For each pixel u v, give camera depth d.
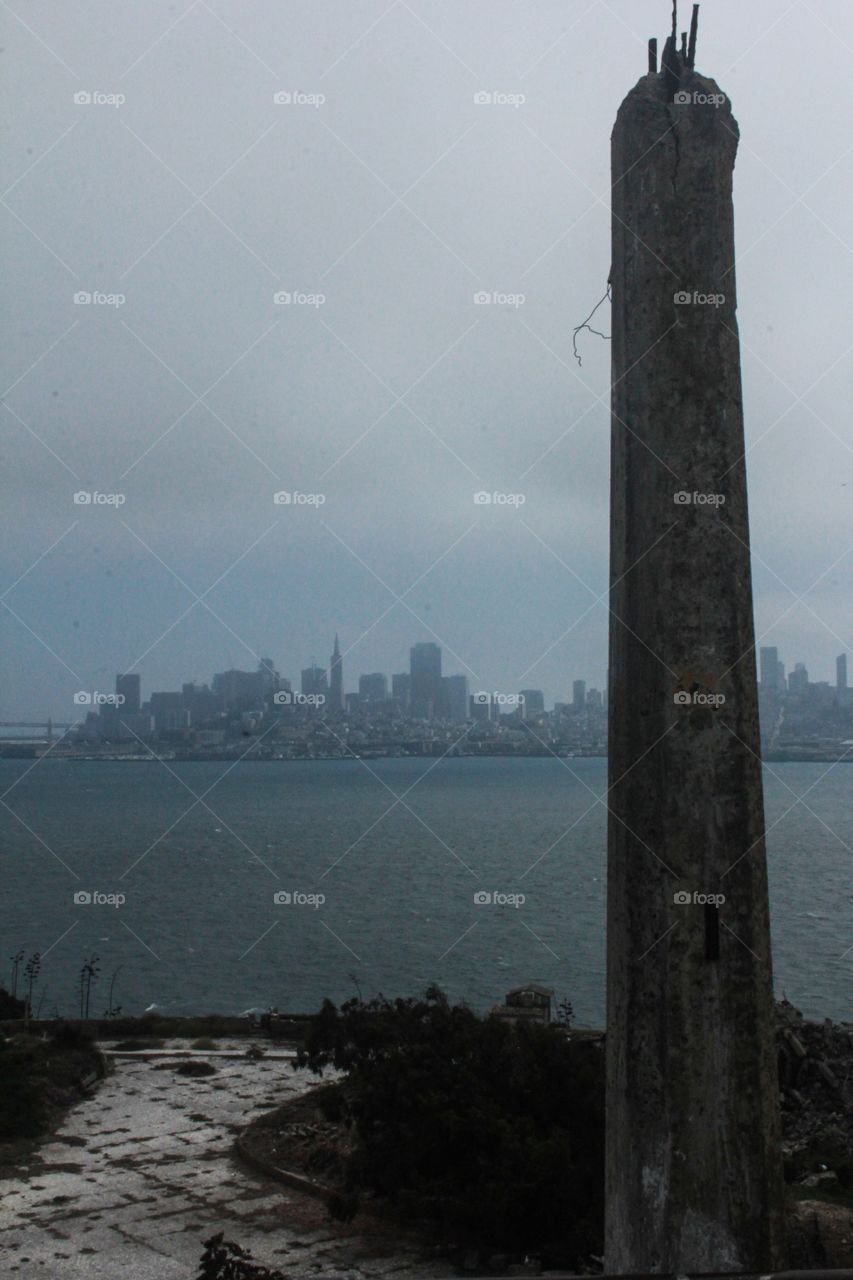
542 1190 17.75
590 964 59.75
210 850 115.06
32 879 96.44
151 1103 27.67
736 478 5.81
